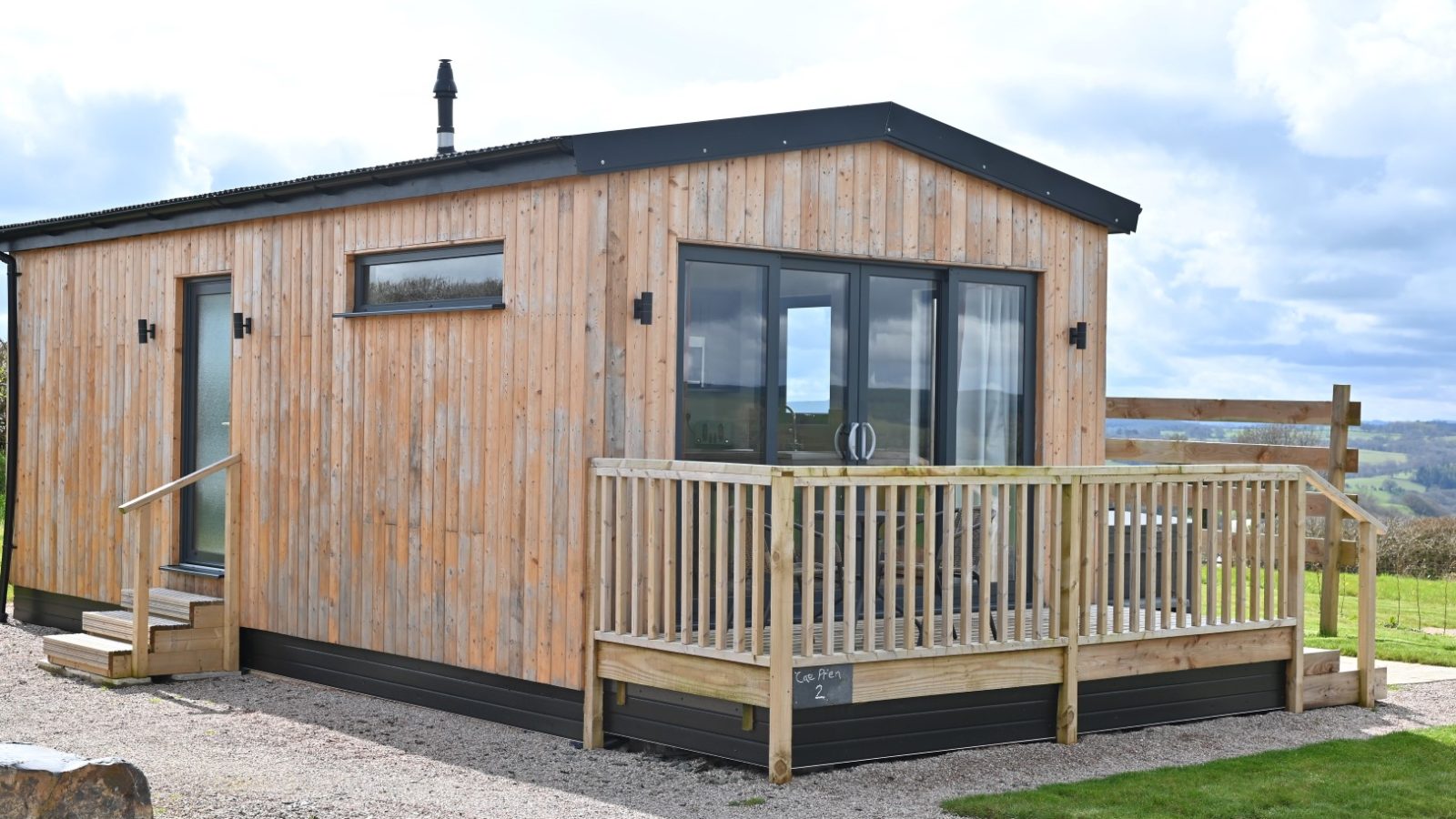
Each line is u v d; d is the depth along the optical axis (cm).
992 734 783
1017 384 998
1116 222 1029
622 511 776
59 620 1230
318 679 980
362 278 957
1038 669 790
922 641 750
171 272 1110
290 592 996
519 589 832
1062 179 997
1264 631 894
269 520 1015
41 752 530
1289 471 903
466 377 871
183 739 808
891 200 917
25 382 1270
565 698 812
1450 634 1266
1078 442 1018
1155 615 867
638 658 768
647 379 809
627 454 802
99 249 1187
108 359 1174
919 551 945
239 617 1035
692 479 736
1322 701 920
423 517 898
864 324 920
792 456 886
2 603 1269
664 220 816
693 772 725
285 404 1005
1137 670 833
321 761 752
